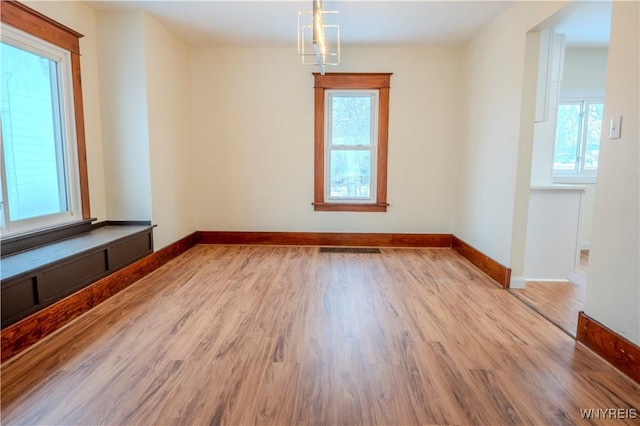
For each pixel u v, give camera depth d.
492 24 3.54
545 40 3.05
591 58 4.52
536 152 3.96
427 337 2.27
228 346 2.14
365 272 3.64
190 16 3.52
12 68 2.60
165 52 3.86
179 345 2.15
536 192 3.33
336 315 2.60
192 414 1.56
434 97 4.55
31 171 2.78
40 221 2.82
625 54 1.86
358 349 2.12
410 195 4.71
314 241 4.82
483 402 1.65
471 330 2.37
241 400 1.65
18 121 2.66
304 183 4.74
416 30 3.85
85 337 2.23
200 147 4.72
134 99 3.47
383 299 2.92
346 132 4.70
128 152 3.53
